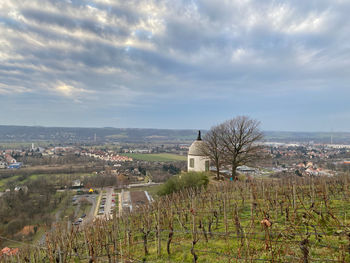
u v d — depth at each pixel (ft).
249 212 45.01
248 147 115.85
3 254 44.70
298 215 34.96
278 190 56.70
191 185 92.12
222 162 120.37
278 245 25.98
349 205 41.93
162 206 53.11
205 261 28.76
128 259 33.04
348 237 22.43
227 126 120.67
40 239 116.47
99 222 46.11
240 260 25.59
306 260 21.72
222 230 38.47
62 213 188.75
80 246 41.24
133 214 53.36
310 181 62.69
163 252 34.53
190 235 39.45
